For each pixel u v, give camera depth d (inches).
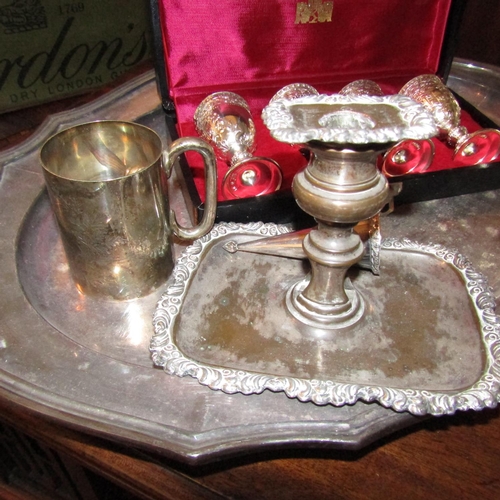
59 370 20.1
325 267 20.3
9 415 23.8
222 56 36.3
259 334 21.3
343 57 39.1
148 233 22.8
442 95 33.2
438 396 18.3
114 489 33.4
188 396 19.3
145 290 24.6
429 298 22.9
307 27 36.5
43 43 63.1
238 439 17.7
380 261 24.6
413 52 40.3
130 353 22.6
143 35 68.3
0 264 25.3
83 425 18.1
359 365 20.2
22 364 20.3
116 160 25.4
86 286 24.4
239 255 24.8
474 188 32.1
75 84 67.9
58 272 26.5
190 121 37.9
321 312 21.5
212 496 20.6
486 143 32.8
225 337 21.1
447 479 20.1
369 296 22.9
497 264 27.8
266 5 34.6
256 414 18.7
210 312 22.1
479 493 19.8
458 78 43.9
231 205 27.6
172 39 34.6
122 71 69.6
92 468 23.1
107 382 19.7
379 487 20.1
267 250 23.6
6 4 58.9
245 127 31.6
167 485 21.5
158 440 17.6
